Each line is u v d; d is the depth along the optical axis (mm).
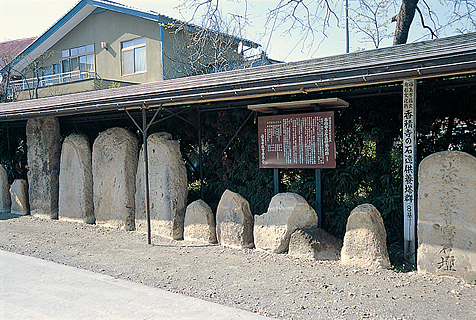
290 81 5535
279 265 5805
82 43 18375
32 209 10430
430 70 4512
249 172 7867
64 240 7746
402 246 6422
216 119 8203
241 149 8055
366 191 6887
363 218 5602
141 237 7883
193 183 8969
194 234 7414
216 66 14391
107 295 4742
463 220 4953
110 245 7297
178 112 8000
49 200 10039
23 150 11781
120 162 8680
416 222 5730
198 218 7379
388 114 6523
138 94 6996
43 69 20312
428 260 5184
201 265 5938
